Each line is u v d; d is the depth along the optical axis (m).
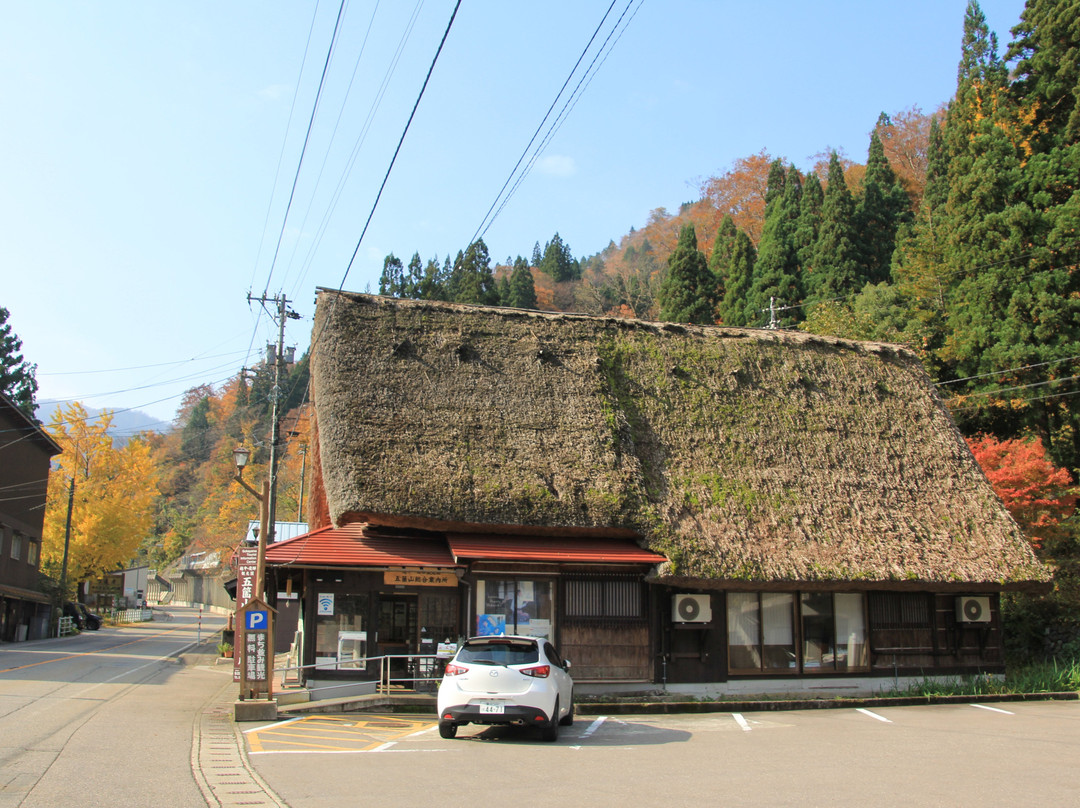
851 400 19.64
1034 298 26.38
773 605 16.77
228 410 69.69
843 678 16.83
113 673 19.91
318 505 20.19
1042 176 26.77
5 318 47.50
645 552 15.62
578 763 8.96
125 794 7.04
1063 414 27.56
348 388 15.95
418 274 56.00
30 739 9.91
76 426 45.31
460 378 16.83
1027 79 29.67
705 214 64.06
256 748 9.77
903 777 8.21
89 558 44.44
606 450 16.41
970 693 16.39
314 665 14.26
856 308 35.09
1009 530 18.12
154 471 48.59
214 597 75.12
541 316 18.77
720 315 48.03
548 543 15.53
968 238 28.27
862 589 16.72
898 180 53.19
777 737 11.22
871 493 17.88
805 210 46.66
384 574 14.73
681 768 8.70
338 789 7.39
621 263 91.06
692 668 15.86
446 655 14.30
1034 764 9.02
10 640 33.81
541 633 15.30
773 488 17.20
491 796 7.12
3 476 34.62
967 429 29.28
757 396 18.92
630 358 18.67
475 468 15.41
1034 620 22.00
